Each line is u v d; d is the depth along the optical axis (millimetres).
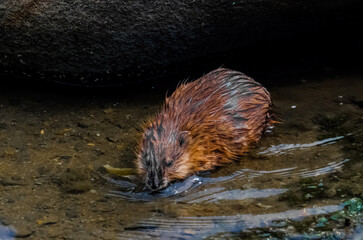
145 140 10102
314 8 13352
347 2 13367
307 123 11469
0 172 10188
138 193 9555
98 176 10055
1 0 12344
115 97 13078
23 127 11812
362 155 10180
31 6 12281
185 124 10266
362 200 8812
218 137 10391
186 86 11445
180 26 12812
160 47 13055
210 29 13109
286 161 10273
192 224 8570
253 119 10938
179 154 9867
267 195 9242
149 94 13148
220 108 10648
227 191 9500
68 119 12141
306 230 8211
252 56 14203
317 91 12719
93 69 13055
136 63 13156
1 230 8547
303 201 8961
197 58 13633
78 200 9344
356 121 11406
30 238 8359
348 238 7977
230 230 8375
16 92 13258
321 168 9906
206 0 12617
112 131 11602
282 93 12727
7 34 12570
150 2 12391
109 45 12672
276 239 8070
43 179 9977
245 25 13312
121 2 12289
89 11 12297
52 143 11188
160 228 8523
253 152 10711
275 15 13281
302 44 14352
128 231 8477
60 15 12297
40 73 13227
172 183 9844
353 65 13867
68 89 13453
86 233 8445
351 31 14250
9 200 9344
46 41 12570
